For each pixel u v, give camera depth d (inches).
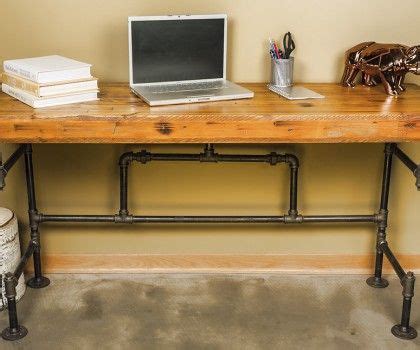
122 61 93.3
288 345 84.7
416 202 101.3
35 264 98.3
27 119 74.2
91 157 97.4
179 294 96.8
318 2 91.9
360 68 89.1
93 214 100.3
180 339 85.8
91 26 91.6
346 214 101.7
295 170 94.4
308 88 91.0
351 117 76.0
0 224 90.4
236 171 98.7
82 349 83.3
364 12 92.4
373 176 99.9
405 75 94.4
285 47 89.7
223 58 89.3
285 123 76.0
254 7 91.8
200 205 100.5
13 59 92.3
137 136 75.7
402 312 87.3
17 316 90.1
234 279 101.3
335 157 98.6
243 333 87.3
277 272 103.3
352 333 87.6
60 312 91.6
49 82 78.4
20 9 90.4
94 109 77.7
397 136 77.0
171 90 85.0
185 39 86.8
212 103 81.4
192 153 97.0
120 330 87.6
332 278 102.2
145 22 84.7
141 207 100.3
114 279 100.7
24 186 98.7
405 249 104.1
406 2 92.1
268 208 101.0
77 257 102.1
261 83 94.6
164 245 102.0
